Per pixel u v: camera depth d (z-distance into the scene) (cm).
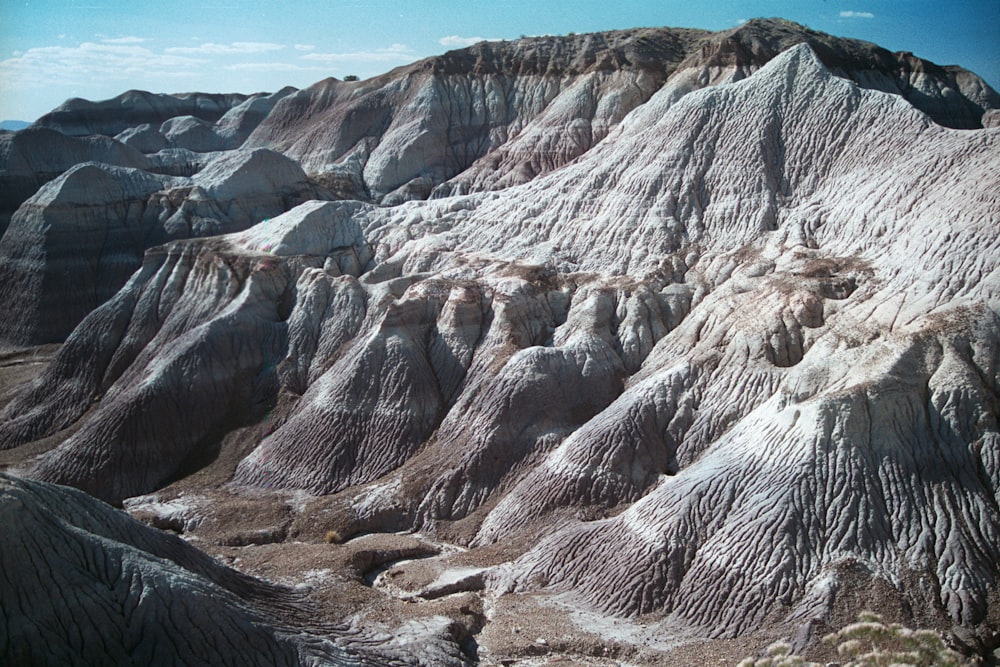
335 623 2262
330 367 3788
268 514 3092
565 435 3103
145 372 3912
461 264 4141
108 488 3488
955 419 2470
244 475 3441
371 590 2494
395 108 8350
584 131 6988
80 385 4284
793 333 2980
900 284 2978
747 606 2211
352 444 3350
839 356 2711
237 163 6481
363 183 7712
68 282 5931
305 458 3362
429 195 7044
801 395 2650
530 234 4288
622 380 3278
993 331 2625
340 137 8438
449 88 8225
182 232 6044
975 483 2367
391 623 2275
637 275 3744
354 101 8712
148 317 4397
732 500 2438
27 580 1852
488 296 3728
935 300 2819
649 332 3438
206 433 3691
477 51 8612
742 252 3644
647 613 2314
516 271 3888
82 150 8019
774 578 2230
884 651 2011
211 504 3206
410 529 2998
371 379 3453
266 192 6462
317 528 2992
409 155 7738
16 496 1928
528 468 3045
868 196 3512
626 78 7219
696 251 3781
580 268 3959
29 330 5809
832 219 3603
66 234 6009
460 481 3059
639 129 4697
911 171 3422
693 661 2106
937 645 2009
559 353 3294
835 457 2398
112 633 1881
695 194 3997
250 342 3941
